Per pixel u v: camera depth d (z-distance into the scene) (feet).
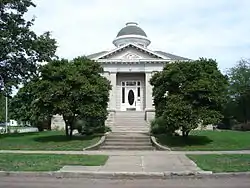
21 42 91.71
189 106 68.44
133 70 126.52
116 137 80.84
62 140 77.87
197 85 68.39
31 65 94.38
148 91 123.85
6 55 89.81
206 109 69.41
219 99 69.56
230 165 43.45
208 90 68.33
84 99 74.08
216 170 39.60
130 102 131.03
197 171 38.86
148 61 125.08
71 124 79.97
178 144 73.31
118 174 37.88
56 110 73.05
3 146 71.61
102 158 51.24
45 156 53.31
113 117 114.93
